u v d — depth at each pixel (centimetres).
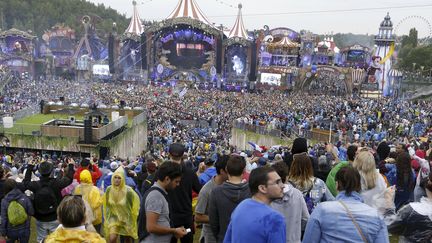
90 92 8156
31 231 1180
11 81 9200
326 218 526
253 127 4728
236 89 10150
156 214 664
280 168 643
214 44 10225
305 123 4444
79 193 962
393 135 3800
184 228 708
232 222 507
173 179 679
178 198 752
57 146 4016
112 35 10662
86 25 12238
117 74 10794
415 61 12362
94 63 11262
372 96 10050
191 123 6006
